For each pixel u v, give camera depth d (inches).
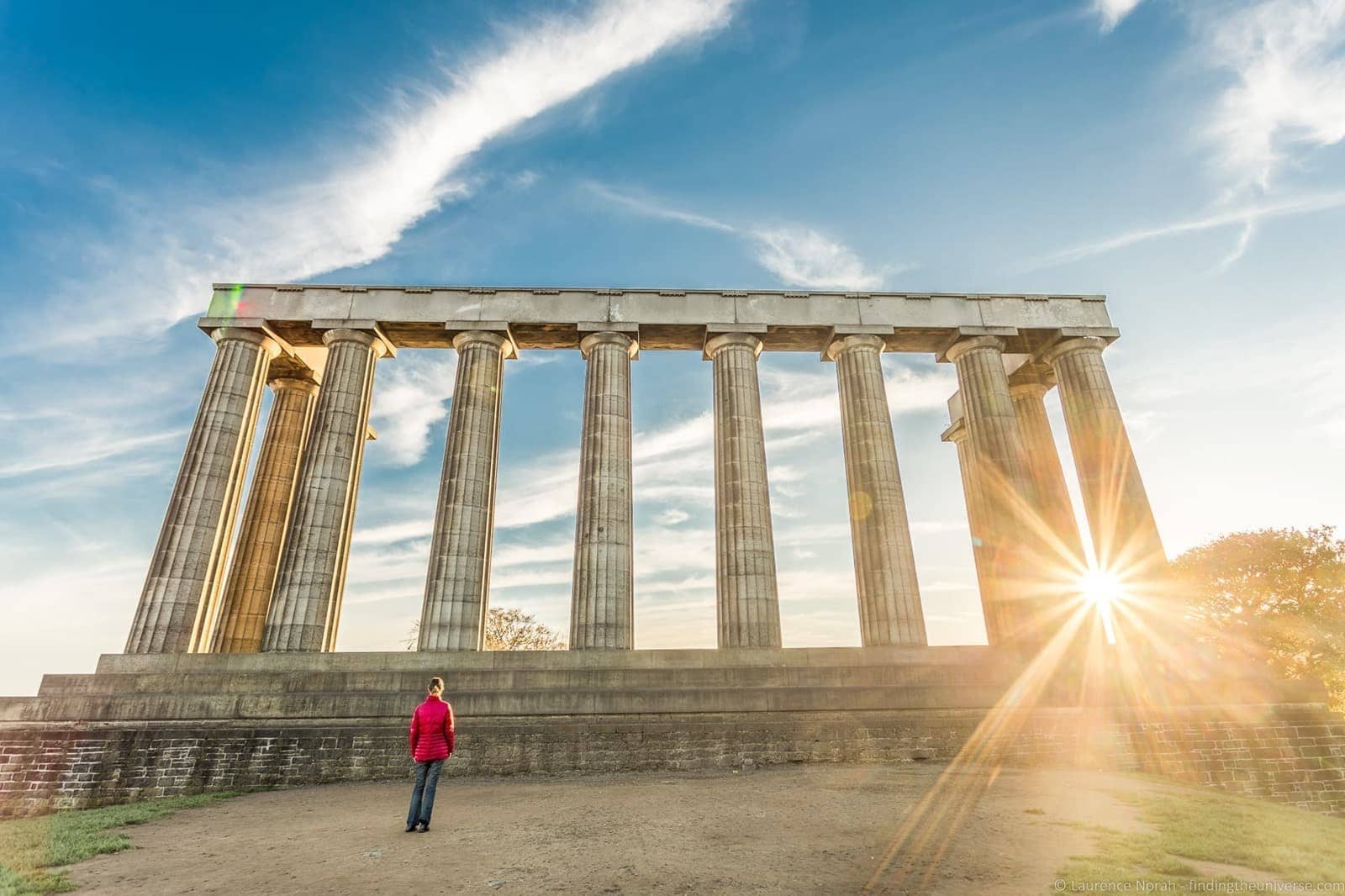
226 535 959.6
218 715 725.9
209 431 975.6
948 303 1145.4
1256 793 705.0
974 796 514.3
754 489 982.4
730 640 900.6
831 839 383.2
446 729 444.1
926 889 293.9
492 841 389.7
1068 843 372.2
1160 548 975.6
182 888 323.9
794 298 1135.0
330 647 933.2
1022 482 1013.2
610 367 1054.4
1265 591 1382.9
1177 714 745.6
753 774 645.9
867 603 944.9
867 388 1068.5
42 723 712.4
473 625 895.7
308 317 1071.6
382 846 385.7
